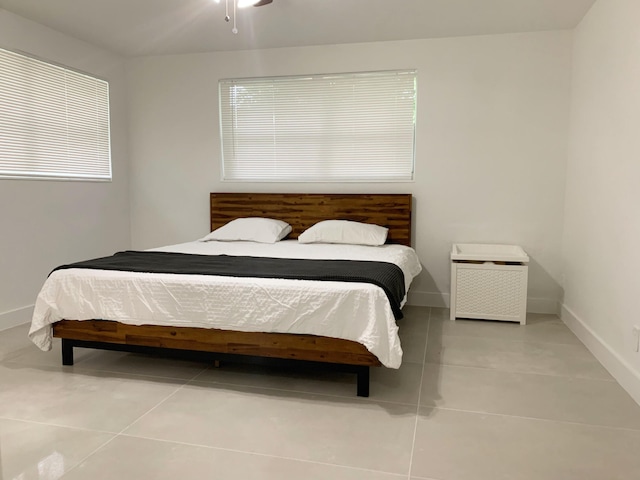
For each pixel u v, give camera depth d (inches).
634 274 95.3
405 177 171.2
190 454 72.3
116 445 75.0
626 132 101.6
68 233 164.1
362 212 170.1
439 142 165.3
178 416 85.2
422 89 164.9
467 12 138.0
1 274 139.5
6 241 140.7
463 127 163.0
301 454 72.4
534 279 162.2
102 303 104.9
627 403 90.5
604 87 118.0
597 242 120.2
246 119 183.5
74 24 149.6
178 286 100.6
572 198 147.1
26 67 145.5
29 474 66.9
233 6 131.2
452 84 162.4
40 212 152.3
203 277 101.9
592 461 70.2
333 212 172.7
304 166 179.9
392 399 92.6
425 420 83.6
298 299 93.8
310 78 175.5
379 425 81.7
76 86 166.1
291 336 96.0
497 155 161.2
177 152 190.4
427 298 171.6
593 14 129.7
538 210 159.8
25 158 146.8
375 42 167.0
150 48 177.0
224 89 184.1
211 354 102.1
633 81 98.1
